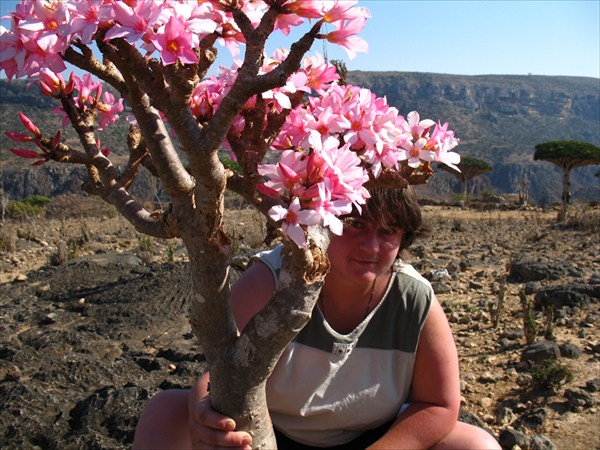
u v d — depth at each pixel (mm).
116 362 4047
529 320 4469
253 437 1615
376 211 1808
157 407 1981
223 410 1591
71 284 6465
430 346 2010
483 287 6383
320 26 1254
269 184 1244
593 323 4891
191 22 1149
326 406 2014
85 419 3225
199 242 1411
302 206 1228
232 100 1243
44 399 3461
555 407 3531
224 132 1266
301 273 1427
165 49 1128
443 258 8469
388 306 2002
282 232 1290
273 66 1482
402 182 1509
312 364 1973
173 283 5895
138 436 1960
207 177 1303
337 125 1414
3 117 73625
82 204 26812
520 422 3396
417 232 1983
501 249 9422
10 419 3260
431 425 1950
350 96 1498
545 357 4102
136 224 1524
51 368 3941
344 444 2123
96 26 1127
